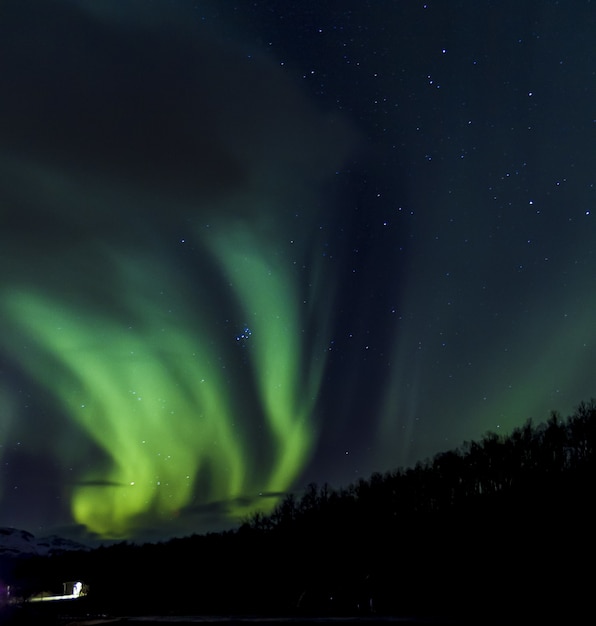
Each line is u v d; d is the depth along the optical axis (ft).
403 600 92.94
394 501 126.00
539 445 108.27
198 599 128.16
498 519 100.48
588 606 68.54
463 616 72.08
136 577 159.74
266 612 99.09
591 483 95.04
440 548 106.32
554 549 89.35
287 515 149.38
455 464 118.52
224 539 160.04
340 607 96.99
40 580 177.17
